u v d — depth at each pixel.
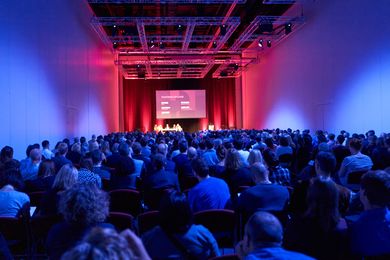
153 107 32.28
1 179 4.22
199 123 32.97
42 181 5.21
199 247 2.45
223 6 19.44
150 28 22.89
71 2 15.17
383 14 11.70
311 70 17.94
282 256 1.85
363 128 13.21
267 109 25.69
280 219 3.78
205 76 32.66
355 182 5.74
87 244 1.06
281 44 22.56
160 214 2.44
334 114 15.59
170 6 19.62
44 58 11.62
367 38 12.74
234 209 4.21
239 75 32.06
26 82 10.11
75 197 2.42
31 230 4.02
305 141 9.40
